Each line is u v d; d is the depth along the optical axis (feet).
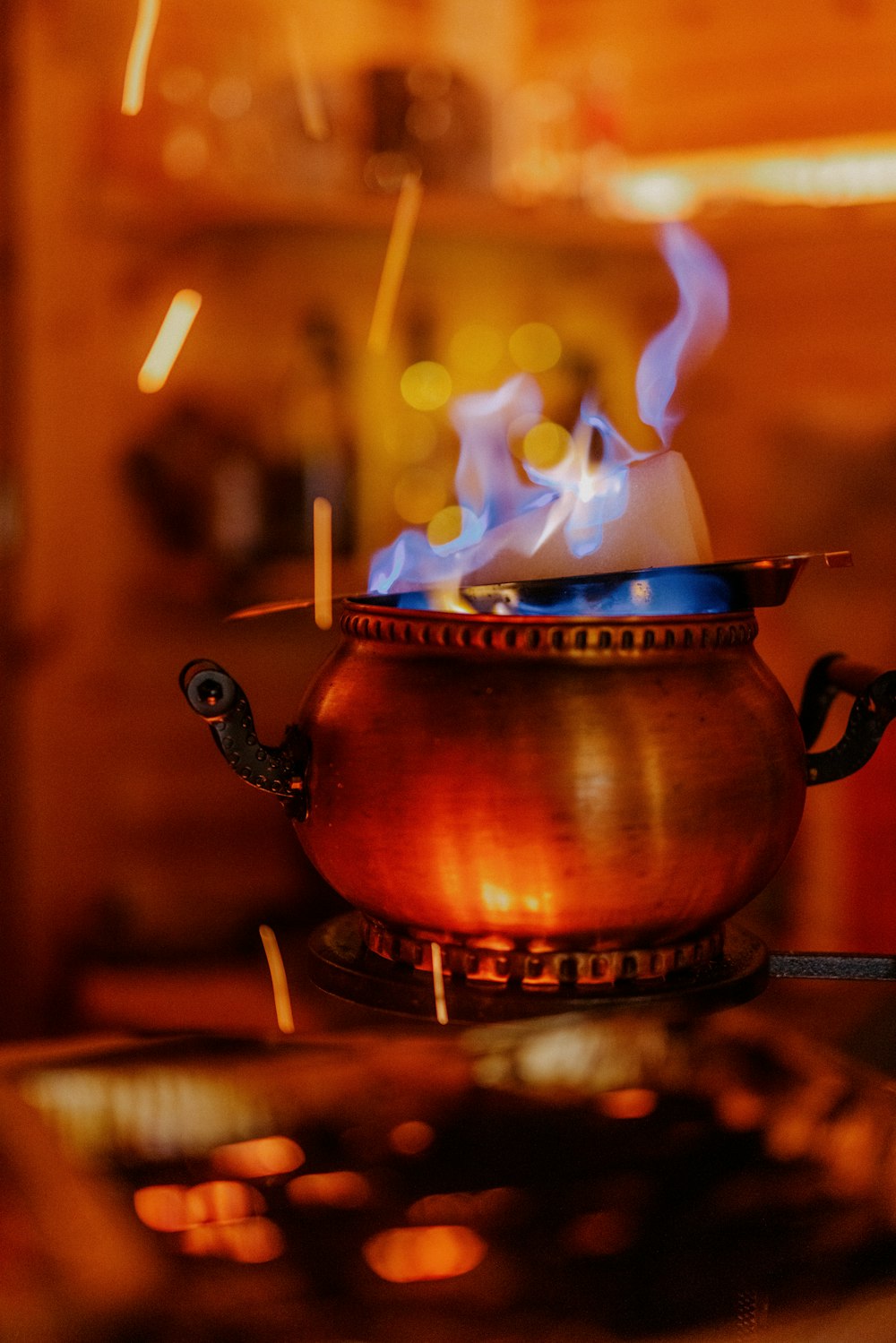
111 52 5.79
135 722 6.38
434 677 1.56
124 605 6.37
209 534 6.37
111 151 5.82
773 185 5.99
